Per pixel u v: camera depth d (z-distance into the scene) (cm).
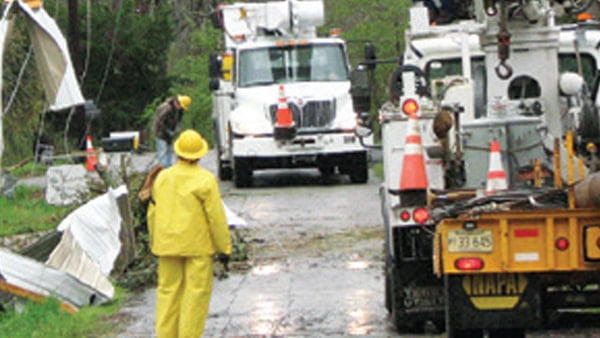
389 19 7819
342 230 4572
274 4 6431
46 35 4294
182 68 11231
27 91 7656
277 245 4291
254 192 5988
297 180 6588
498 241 2322
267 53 6347
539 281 2394
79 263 3438
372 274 3694
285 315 3158
